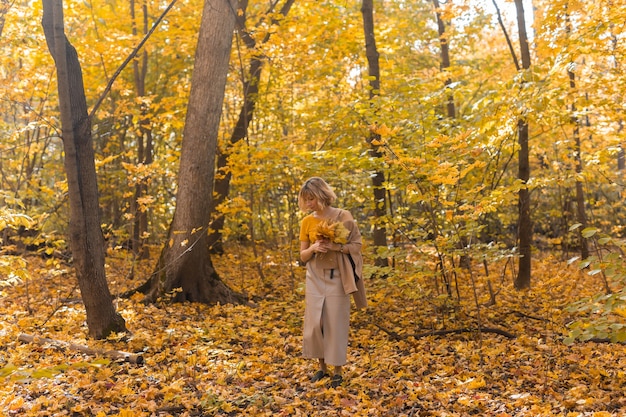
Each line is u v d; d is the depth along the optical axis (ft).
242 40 35.32
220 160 37.17
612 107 25.52
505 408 12.64
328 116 27.68
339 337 14.40
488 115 22.76
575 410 12.28
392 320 22.50
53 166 37.86
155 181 44.70
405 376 15.16
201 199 25.35
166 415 12.03
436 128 23.82
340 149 25.05
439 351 18.04
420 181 20.03
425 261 22.02
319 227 14.21
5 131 32.83
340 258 14.62
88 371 14.53
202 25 25.09
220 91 25.34
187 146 25.25
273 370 15.81
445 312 22.24
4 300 24.67
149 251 40.04
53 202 32.04
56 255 36.22
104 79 38.06
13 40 27.53
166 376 14.40
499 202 20.38
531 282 30.76
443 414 12.16
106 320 18.38
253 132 40.11
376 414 12.28
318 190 14.97
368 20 30.37
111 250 28.45
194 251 25.21
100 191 38.47
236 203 26.89
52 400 12.22
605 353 16.90
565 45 22.39
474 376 15.15
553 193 46.78
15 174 35.22
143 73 38.52
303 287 20.88
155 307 23.79
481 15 37.83
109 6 37.17
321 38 35.65
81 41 31.50
